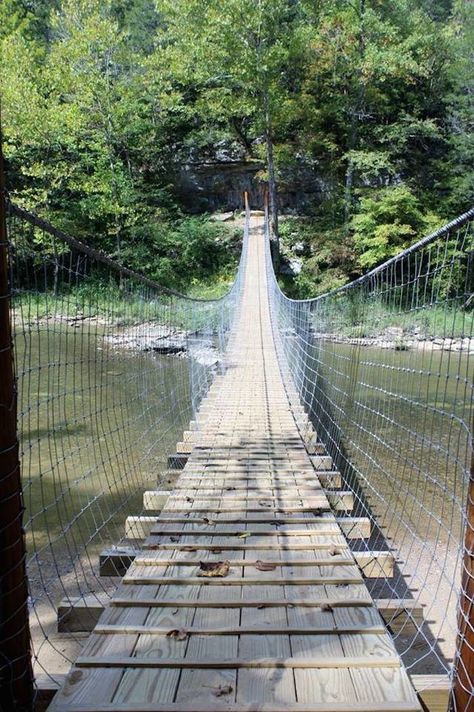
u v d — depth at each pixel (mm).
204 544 2281
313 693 1387
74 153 18719
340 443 5441
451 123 18922
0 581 1138
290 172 21375
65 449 5254
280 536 2387
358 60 18609
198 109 21375
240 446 3918
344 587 1926
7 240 1181
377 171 18297
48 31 24172
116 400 6176
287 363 7672
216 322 10352
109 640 1613
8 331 1131
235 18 18047
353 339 5156
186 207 22359
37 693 1486
